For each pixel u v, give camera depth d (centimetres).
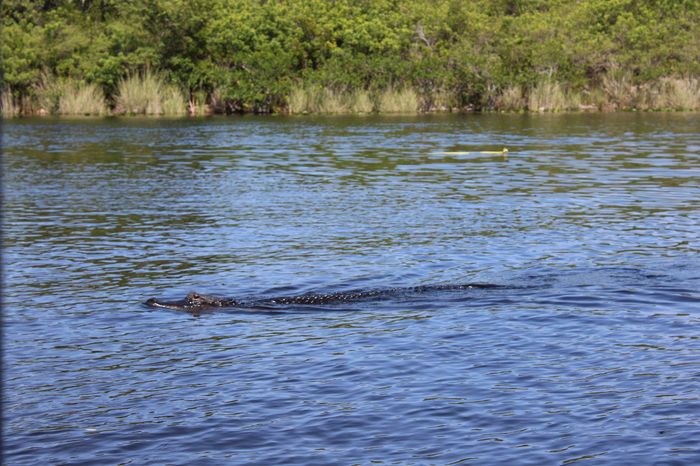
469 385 1188
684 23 7475
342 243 2072
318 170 3503
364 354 1312
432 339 1375
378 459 989
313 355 1312
